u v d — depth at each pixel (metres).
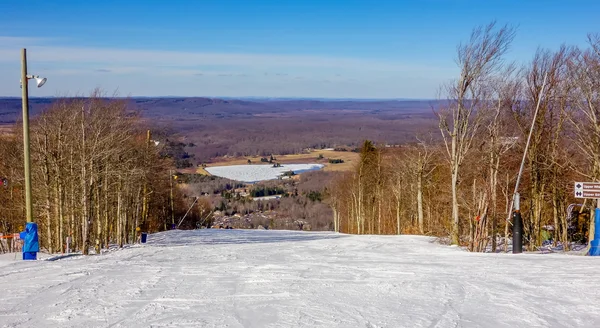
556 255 14.94
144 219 39.53
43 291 9.41
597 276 10.34
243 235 38.00
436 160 43.75
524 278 10.31
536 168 24.31
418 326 7.03
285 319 7.39
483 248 20.59
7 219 31.98
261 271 11.89
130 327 6.98
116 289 9.60
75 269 12.33
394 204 54.78
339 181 73.94
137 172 27.17
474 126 23.61
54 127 24.67
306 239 30.02
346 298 8.78
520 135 25.06
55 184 24.78
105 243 26.98
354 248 20.58
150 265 13.17
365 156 55.59
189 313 7.75
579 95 22.62
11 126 32.66
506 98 23.78
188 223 65.31
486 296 8.80
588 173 24.55
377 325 7.08
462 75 23.55
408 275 11.15
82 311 7.86
